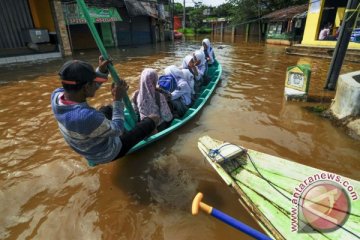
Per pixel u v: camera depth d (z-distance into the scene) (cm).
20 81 797
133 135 306
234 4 2914
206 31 3772
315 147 389
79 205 281
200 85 671
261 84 728
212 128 453
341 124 451
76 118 224
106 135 246
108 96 630
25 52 1205
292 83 591
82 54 1424
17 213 271
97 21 1523
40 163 354
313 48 1255
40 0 1255
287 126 459
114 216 267
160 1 2430
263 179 273
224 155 295
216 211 169
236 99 599
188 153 378
